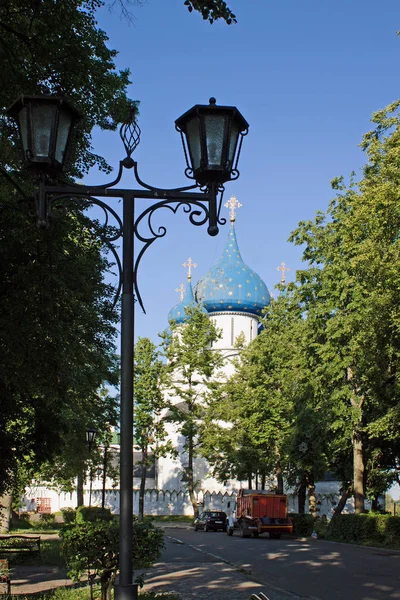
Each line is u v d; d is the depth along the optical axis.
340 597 14.78
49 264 15.95
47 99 7.33
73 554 12.23
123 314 7.38
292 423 44.50
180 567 20.75
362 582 17.33
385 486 43.44
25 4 14.70
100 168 18.55
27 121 7.33
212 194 7.65
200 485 77.44
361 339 29.38
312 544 33.34
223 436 59.88
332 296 36.03
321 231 38.69
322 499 67.12
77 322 19.52
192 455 65.12
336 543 34.31
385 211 25.34
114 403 39.41
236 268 81.44
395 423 31.06
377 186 25.72
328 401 37.47
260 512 43.09
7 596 13.47
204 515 53.25
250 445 56.12
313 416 41.16
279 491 50.66
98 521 12.95
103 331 22.00
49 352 16.48
